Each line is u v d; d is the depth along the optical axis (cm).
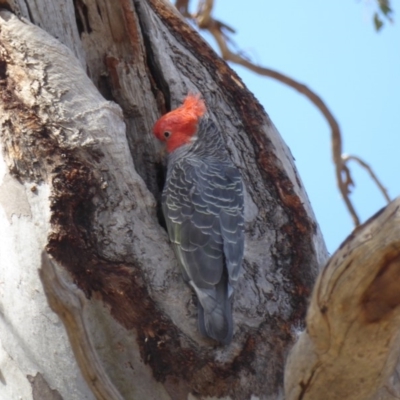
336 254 712
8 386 891
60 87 957
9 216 920
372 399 800
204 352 907
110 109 962
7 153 934
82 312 746
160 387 889
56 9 1040
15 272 901
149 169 1082
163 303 917
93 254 908
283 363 941
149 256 933
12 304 898
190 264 945
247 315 966
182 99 1117
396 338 741
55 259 893
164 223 1023
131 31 1074
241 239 999
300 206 1088
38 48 974
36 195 918
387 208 692
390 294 701
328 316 727
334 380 776
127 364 888
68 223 905
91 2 1062
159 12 1205
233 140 1129
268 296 993
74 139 933
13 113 942
